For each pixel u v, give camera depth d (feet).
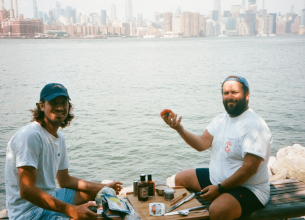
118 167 27.91
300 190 10.33
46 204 7.65
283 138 34.88
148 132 38.40
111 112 50.80
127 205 8.64
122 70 128.88
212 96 64.85
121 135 37.35
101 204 8.69
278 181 11.19
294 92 65.82
